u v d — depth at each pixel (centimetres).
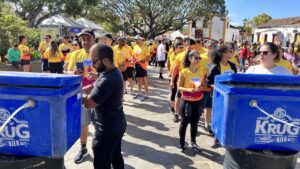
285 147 214
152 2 3788
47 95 188
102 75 274
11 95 188
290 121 208
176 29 4028
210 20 4359
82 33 409
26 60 1103
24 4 2933
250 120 208
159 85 1076
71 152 440
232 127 211
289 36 3856
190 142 482
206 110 540
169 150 463
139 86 830
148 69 1612
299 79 203
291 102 205
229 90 206
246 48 1598
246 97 205
